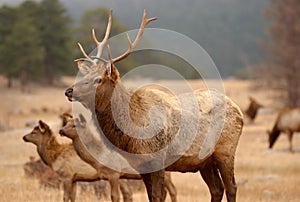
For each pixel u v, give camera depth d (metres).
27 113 104.81
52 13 177.50
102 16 159.12
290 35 112.69
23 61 162.25
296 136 71.69
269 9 116.25
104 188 28.42
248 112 85.69
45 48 175.00
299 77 109.50
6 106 122.38
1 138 64.69
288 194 30.23
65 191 26.27
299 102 109.12
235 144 20.48
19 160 45.16
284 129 56.75
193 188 33.88
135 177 24.00
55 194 27.19
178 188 33.91
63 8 180.25
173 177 40.53
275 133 57.81
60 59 176.50
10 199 24.38
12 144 58.34
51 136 26.81
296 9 113.00
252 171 43.25
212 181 20.88
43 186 29.33
